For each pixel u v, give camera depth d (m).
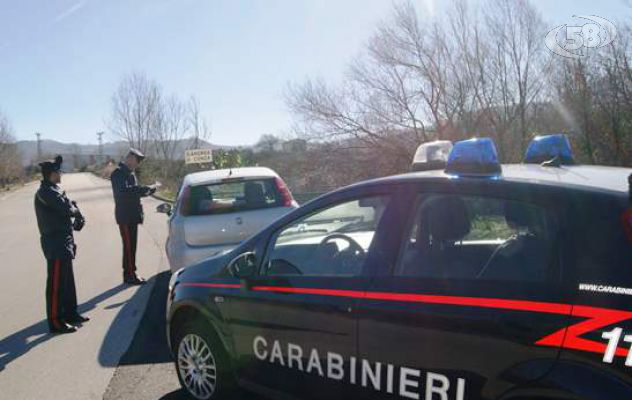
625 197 2.23
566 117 13.97
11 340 5.81
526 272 2.39
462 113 16.61
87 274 9.34
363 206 3.35
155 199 25.64
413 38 16.86
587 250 2.21
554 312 2.21
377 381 2.81
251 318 3.50
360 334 2.87
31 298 7.80
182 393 4.21
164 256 10.72
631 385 1.98
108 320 6.34
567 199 2.36
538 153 3.38
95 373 4.71
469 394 2.45
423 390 2.62
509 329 2.31
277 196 6.80
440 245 2.88
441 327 2.54
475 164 2.75
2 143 52.47
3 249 13.52
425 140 17.30
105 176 60.84
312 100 18.30
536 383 2.20
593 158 13.11
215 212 6.52
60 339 5.73
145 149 33.09
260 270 3.53
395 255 2.86
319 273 3.22
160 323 6.09
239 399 3.86
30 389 4.45
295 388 3.27
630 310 2.03
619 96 12.73
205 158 20.95
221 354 3.79
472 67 16.39
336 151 18.19
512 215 2.62
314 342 3.11
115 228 16.58
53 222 5.91
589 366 2.08
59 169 5.98
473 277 2.57
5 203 33.62
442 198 2.85
